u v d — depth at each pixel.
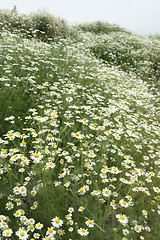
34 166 2.05
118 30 18.38
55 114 2.76
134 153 3.43
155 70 10.81
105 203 2.38
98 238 1.92
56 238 1.77
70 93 3.81
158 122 4.99
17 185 2.10
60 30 11.97
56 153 2.38
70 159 2.42
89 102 4.04
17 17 10.81
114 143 3.27
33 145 2.80
